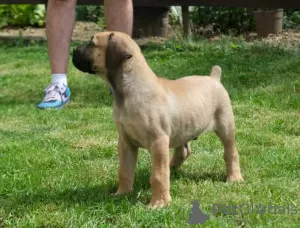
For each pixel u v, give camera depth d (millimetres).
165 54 12391
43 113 8367
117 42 4770
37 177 5609
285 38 13391
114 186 5402
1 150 6594
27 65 12203
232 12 14539
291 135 7117
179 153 5805
